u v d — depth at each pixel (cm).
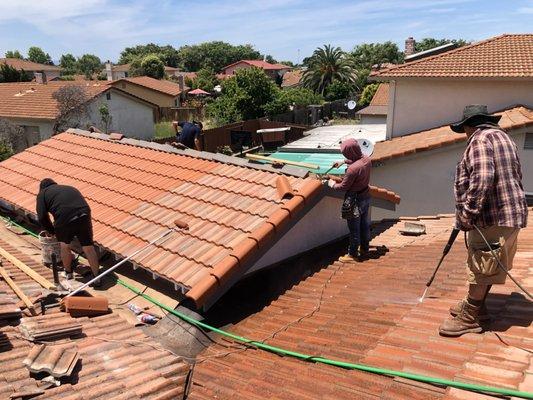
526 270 503
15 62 7500
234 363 455
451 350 362
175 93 4634
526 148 1205
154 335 525
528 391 283
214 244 593
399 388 329
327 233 742
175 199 730
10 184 988
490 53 1523
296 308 559
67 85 2850
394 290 548
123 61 11038
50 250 696
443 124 1519
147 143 992
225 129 2947
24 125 2709
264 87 3691
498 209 343
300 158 1834
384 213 1348
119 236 680
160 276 571
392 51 9106
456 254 647
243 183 722
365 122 3369
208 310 564
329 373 386
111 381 402
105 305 559
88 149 1057
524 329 371
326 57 5750
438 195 1309
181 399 405
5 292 546
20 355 414
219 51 12144
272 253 638
